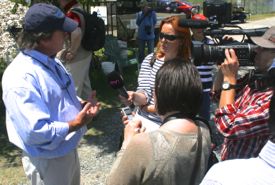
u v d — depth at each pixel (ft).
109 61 28.78
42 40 8.29
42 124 8.06
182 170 5.86
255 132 7.32
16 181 14.53
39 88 8.18
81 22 16.94
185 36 10.50
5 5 34.32
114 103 22.61
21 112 7.91
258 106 7.26
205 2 15.65
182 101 6.04
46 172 8.93
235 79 7.73
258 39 7.62
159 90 6.15
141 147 5.84
